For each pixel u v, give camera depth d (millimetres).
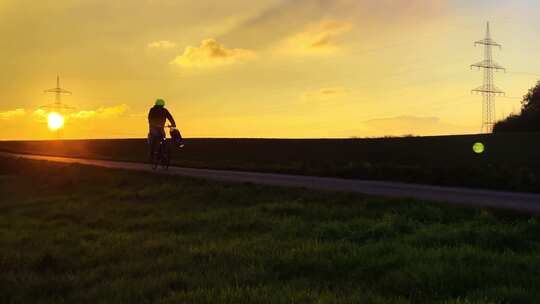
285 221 12664
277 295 7289
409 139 45094
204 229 12695
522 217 11414
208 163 32062
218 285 7934
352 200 14664
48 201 20719
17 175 34750
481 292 7055
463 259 8461
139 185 21953
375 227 10914
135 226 13750
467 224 10992
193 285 8055
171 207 16594
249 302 7074
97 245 11500
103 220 14875
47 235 13211
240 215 13773
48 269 9734
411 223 11438
